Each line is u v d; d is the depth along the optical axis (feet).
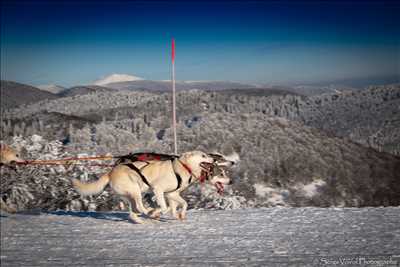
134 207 28.78
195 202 86.79
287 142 272.51
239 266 18.08
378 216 28.07
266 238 22.99
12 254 21.02
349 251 19.77
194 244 22.22
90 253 20.99
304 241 22.03
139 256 20.22
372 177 263.29
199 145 263.70
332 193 239.09
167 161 28.17
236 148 259.19
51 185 103.86
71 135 242.78
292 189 230.68
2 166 30.12
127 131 275.59
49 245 22.76
